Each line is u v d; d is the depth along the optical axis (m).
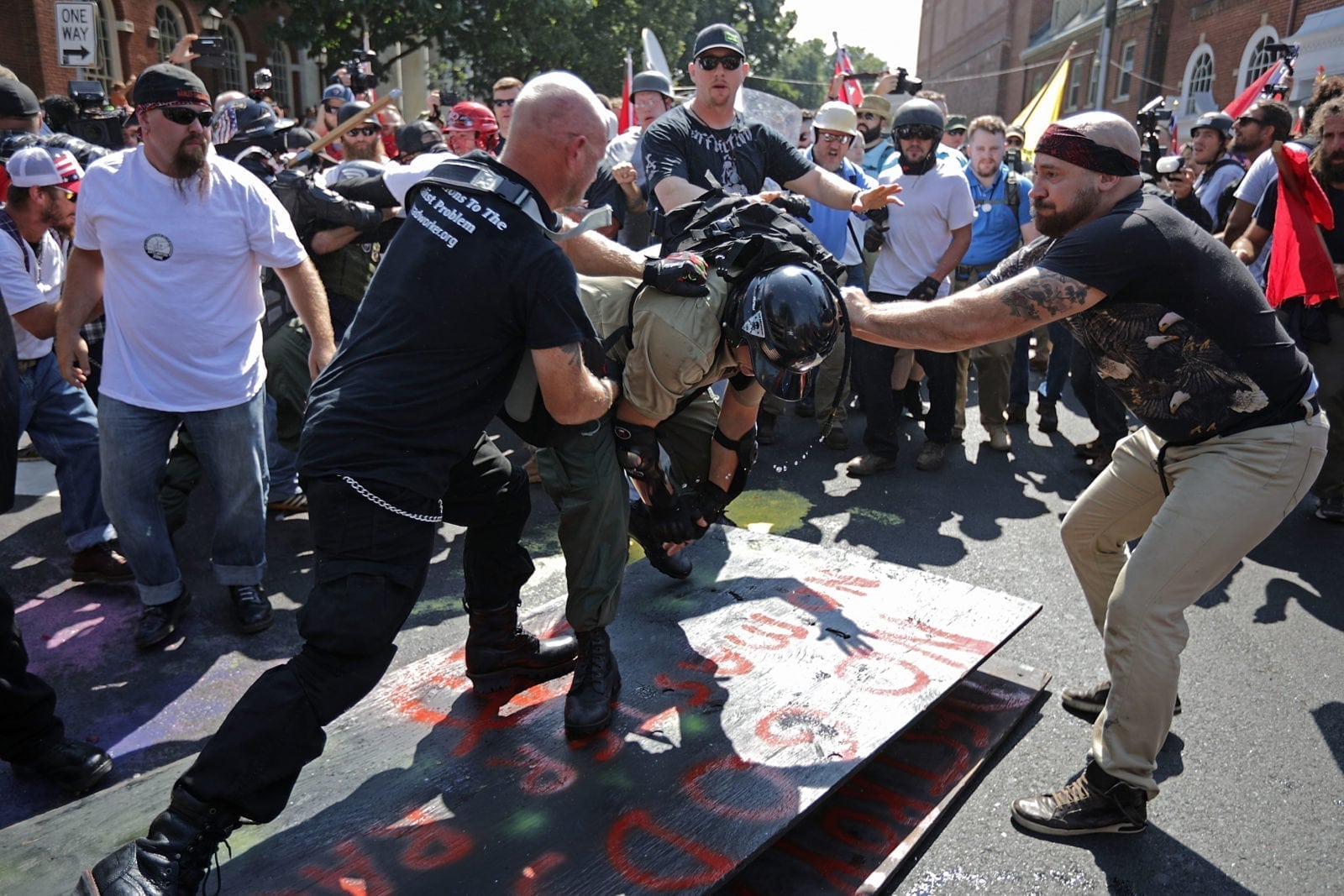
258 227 3.31
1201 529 2.45
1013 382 6.62
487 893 2.04
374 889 2.04
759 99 5.88
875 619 3.20
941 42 52.06
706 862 2.12
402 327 2.05
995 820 2.68
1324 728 3.14
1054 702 3.27
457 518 2.64
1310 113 5.21
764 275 2.37
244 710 1.95
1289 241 4.27
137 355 3.31
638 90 6.08
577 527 2.56
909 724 2.60
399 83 21.20
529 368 2.29
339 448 2.03
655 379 2.47
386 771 2.44
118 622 3.73
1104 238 2.35
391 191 4.30
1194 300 2.38
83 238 3.26
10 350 2.27
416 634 3.74
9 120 4.79
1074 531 2.99
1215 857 2.55
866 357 5.42
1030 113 12.56
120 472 3.37
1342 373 4.57
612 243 2.62
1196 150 6.67
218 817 1.92
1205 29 23.44
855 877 2.38
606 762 2.46
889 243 5.47
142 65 16.30
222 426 3.43
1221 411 2.46
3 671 2.59
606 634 2.72
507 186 2.06
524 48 17.70
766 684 2.79
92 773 2.74
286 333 4.35
